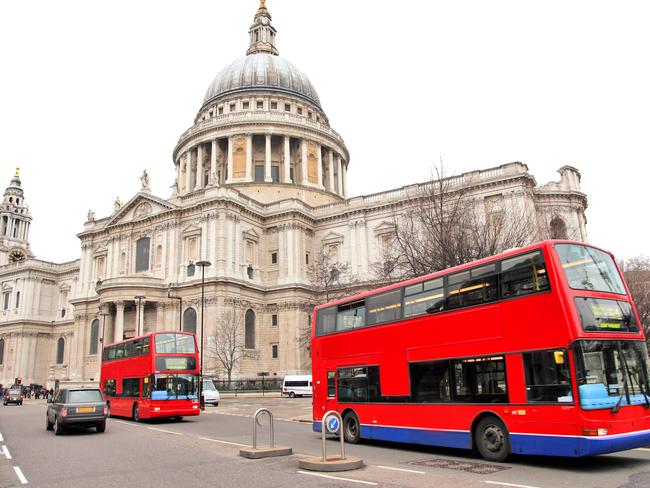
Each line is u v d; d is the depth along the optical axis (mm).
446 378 18578
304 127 92688
